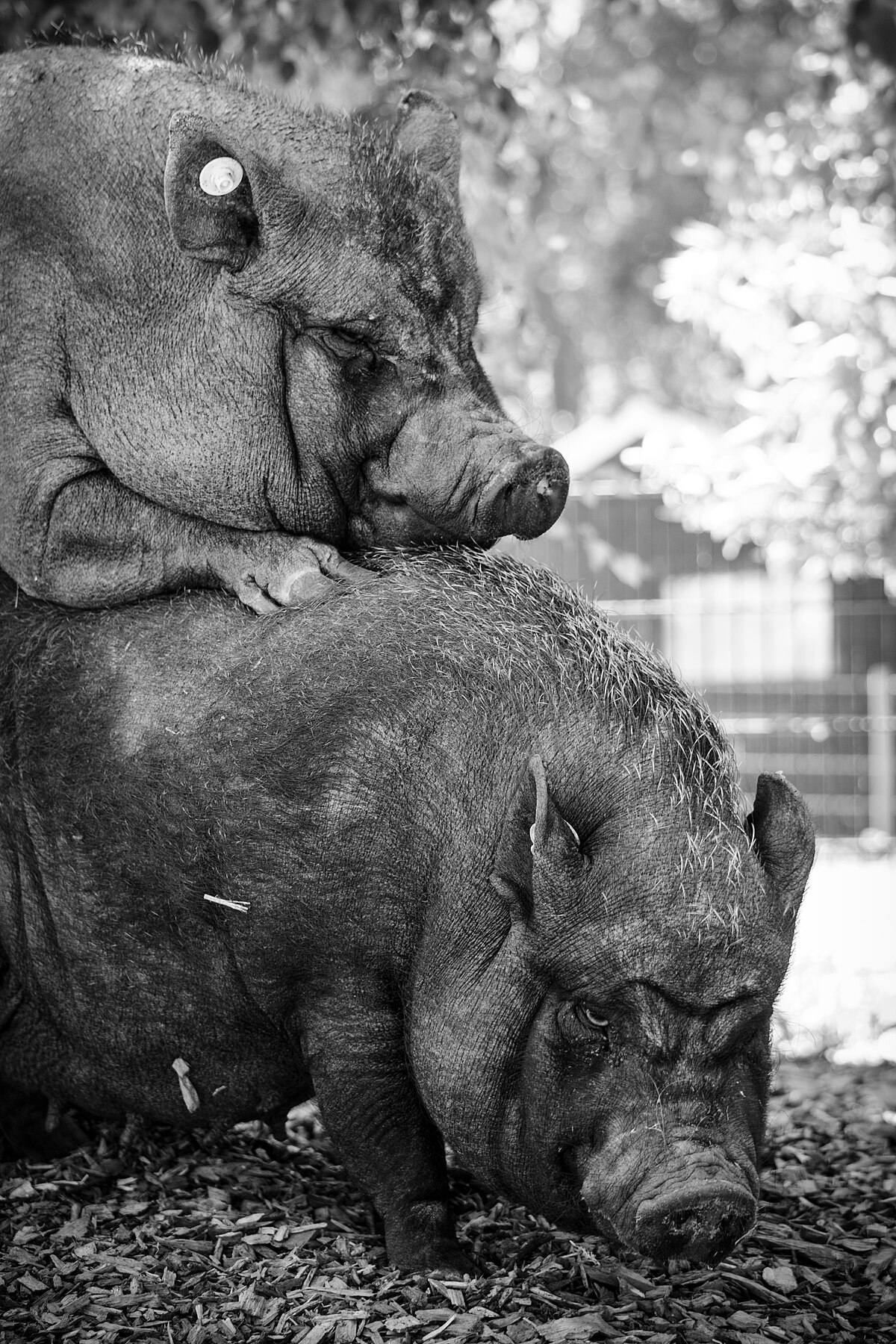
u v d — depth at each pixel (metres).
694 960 4.84
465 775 5.16
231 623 5.57
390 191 5.55
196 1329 5.10
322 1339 5.02
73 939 5.88
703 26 29.25
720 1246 4.68
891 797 19.98
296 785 5.29
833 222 17.27
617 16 26.81
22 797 5.91
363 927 5.29
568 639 5.37
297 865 5.31
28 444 5.64
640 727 5.18
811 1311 5.45
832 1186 6.84
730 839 5.04
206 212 5.24
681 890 4.88
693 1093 4.84
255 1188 6.35
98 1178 6.41
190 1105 5.92
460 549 5.67
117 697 5.64
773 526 18.20
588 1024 4.93
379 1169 5.50
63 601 5.72
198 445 5.45
